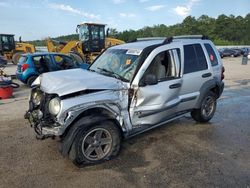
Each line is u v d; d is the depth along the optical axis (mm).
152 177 3818
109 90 4160
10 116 6719
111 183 3662
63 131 3822
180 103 5293
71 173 3918
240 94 9812
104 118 4074
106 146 4270
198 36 6176
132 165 4160
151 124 4809
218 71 6203
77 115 3867
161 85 4750
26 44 26344
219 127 5969
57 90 3842
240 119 6590
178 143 5031
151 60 4609
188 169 4043
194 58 5598
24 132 5547
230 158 4414
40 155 4477
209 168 4074
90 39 19688
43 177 3807
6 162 4230
